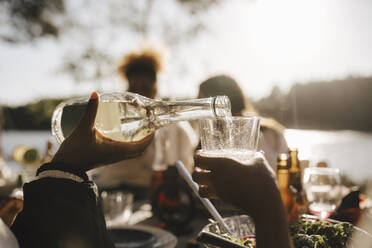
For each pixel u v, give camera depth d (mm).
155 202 1586
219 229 930
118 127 888
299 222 991
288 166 1159
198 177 581
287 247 488
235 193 537
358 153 9312
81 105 879
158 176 1810
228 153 761
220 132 786
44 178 633
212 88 2365
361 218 1228
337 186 1265
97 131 720
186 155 2943
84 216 610
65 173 650
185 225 1480
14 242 532
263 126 2309
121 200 1598
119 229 1271
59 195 614
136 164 2994
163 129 2967
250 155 724
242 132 791
